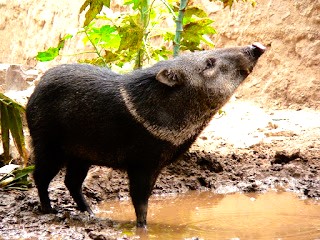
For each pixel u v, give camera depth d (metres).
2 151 12.69
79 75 9.95
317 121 15.96
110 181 12.05
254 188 11.87
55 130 10.09
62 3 25.58
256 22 18.72
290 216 10.07
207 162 12.87
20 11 27.97
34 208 10.57
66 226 9.52
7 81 19.30
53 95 10.04
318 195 11.28
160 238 9.01
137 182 9.56
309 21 17.70
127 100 9.45
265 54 18.42
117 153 9.66
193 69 9.54
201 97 9.54
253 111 17.44
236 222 9.80
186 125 9.49
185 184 12.18
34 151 10.32
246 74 9.84
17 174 11.66
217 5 19.72
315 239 8.74
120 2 22.20
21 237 9.06
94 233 8.88
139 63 13.05
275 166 12.93
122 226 9.69
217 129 15.98
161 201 11.36
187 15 13.04
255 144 14.41
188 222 9.89
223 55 9.73
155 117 9.36
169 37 13.70
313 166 12.81
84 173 10.56
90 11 12.01
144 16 12.95
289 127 15.61
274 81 17.98
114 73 9.95
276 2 18.44
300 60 17.70
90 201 11.32
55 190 11.54
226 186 12.05
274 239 8.80
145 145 9.40
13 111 11.49
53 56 13.41
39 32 26.47
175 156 9.73
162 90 9.40
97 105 9.63
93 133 9.73
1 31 29.06
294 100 17.50
